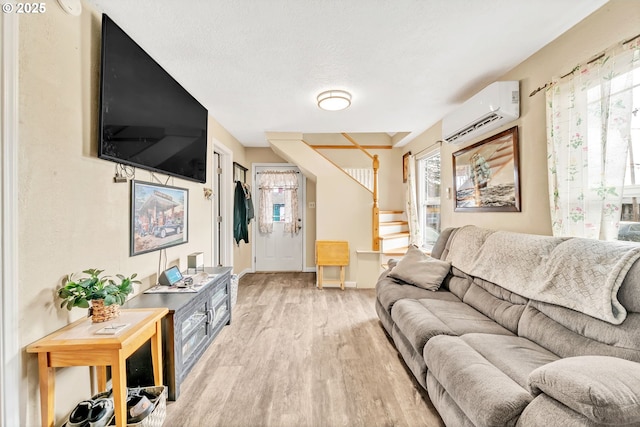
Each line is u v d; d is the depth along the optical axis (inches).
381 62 83.2
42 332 49.1
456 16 63.6
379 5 59.8
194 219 114.0
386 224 175.9
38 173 48.6
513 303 69.2
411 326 70.6
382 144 204.1
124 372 48.3
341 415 61.4
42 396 46.5
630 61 54.9
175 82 90.3
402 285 103.2
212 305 93.0
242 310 126.6
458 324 69.1
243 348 91.2
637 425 31.2
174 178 98.0
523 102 84.7
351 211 166.6
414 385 72.0
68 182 54.9
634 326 43.9
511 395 41.6
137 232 76.0
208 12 61.7
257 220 206.2
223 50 76.4
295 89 100.8
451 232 112.9
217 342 95.3
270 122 140.5
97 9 61.1
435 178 160.2
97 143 60.9
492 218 101.9
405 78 93.5
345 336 100.0
